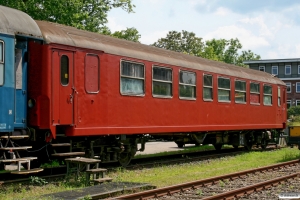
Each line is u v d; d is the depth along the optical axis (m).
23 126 10.39
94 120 11.97
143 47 14.77
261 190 10.01
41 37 10.52
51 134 10.71
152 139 16.16
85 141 12.42
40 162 11.41
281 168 14.14
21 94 10.38
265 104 21.91
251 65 71.06
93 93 11.95
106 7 26.89
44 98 10.52
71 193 8.58
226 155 18.67
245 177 12.05
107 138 13.33
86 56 11.76
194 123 16.52
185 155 18.69
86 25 25.61
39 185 10.21
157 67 14.67
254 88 21.00
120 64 13.01
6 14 9.91
